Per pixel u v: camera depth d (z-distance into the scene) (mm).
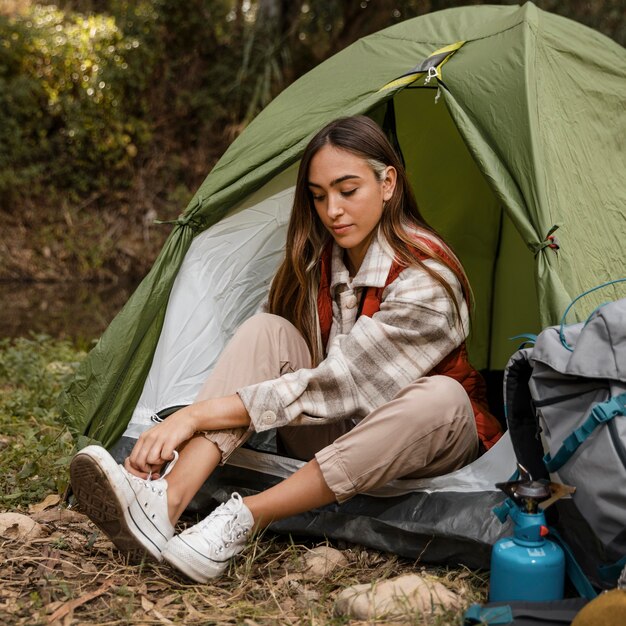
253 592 1914
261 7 10711
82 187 10672
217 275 2707
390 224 2213
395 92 2553
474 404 2229
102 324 7305
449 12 2979
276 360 2211
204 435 2045
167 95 11039
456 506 2016
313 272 2324
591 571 1752
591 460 1661
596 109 2707
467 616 1675
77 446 2707
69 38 10508
